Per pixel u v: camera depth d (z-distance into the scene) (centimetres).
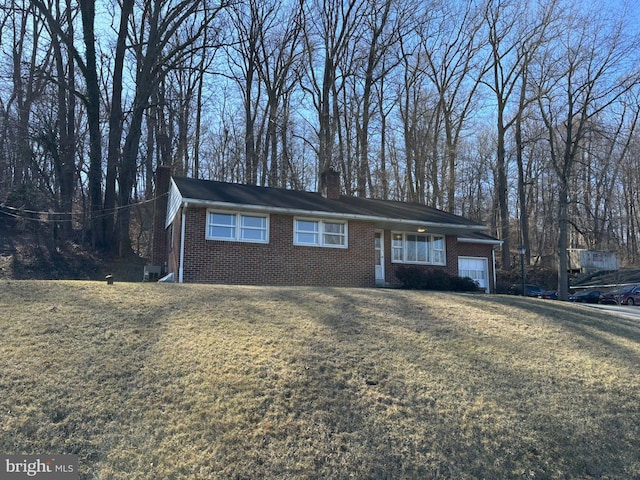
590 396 718
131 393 600
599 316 1327
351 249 1862
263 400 607
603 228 4831
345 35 3578
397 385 682
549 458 565
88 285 1101
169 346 740
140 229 3406
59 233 2914
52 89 3152
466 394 678
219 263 1627
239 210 1681
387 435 567
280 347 771
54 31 2856
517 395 695
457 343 884
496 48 3869
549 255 4728
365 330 902
